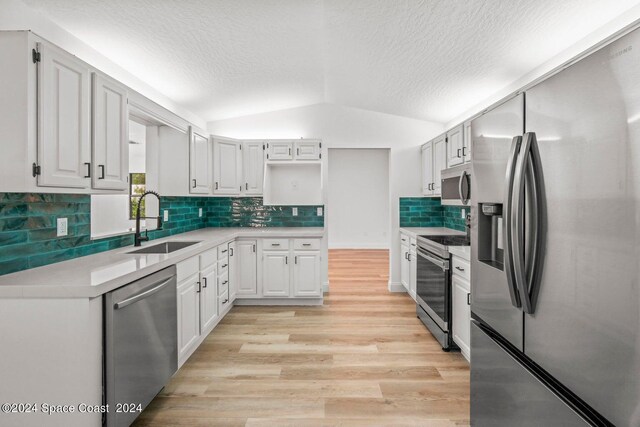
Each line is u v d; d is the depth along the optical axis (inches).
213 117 180.9
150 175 135.5
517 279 47.4
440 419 78.3
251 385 92.2
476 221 65.8
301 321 139.9
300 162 173.8
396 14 90.8
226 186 164.4
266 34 101.4
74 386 59.0
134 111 103.1
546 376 47.4
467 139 127.4
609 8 75.1
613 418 35.2
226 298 140.9
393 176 187.2
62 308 59.1
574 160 39.6
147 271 76.2
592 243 37.2
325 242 182.7
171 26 89.3
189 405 83.4
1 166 58.9
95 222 97.4
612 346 35.0
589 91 37.4
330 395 87.6
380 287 191.9
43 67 61.2
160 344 82.0
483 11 82.0
